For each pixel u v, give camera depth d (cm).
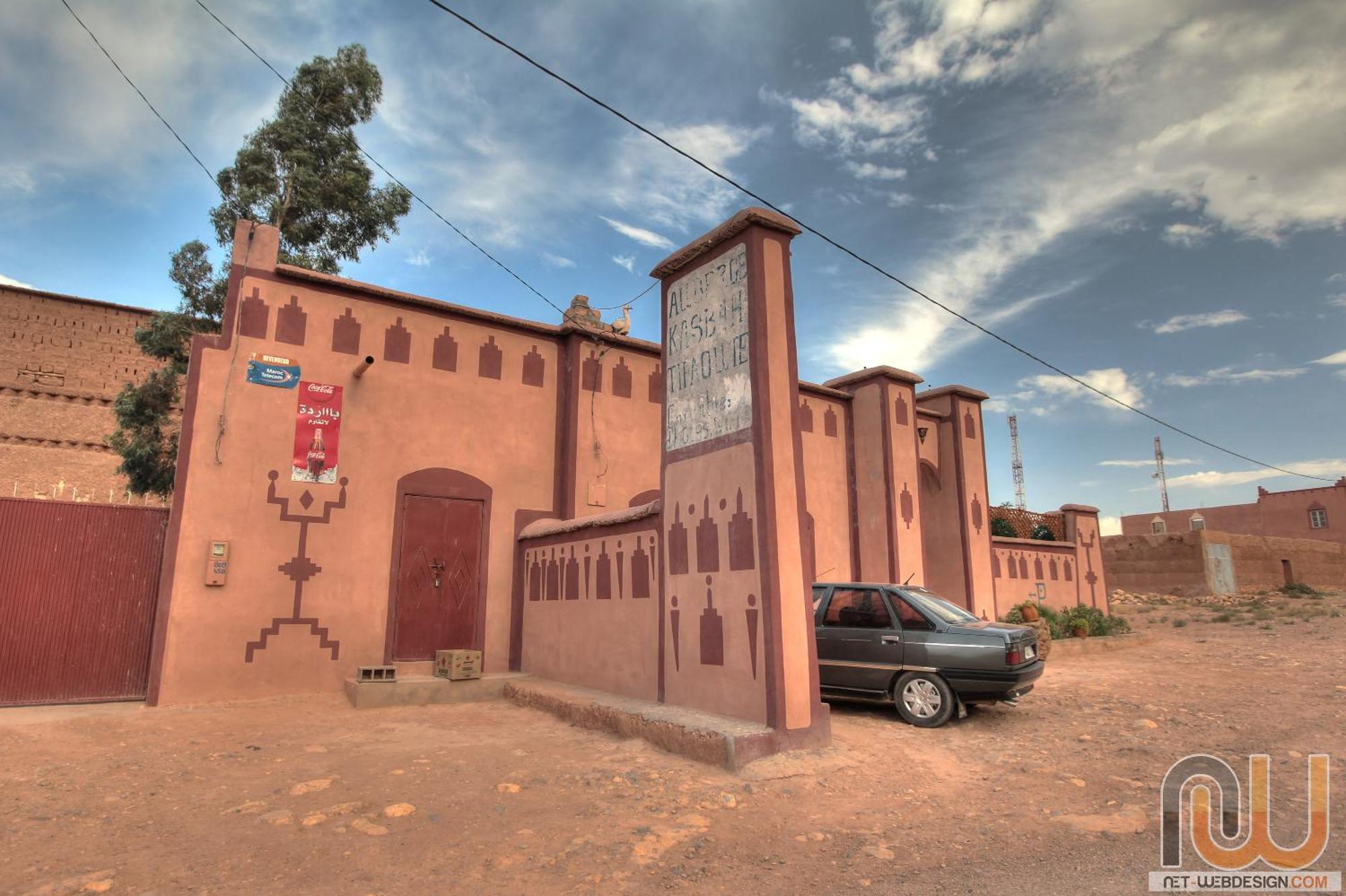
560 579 1123
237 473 1030
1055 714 891
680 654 851
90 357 2545
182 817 538
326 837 498
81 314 2559
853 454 1652
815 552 1544
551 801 581
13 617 921
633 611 948
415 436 1177
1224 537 3225
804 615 756
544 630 1147
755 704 734
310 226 1703
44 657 928
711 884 432
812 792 610
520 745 772
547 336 1339
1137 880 423
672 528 892
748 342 811
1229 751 704
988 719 871
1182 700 955
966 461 1805
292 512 1061
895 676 870
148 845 484
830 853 479
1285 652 1395
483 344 1266
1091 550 2172
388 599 1113
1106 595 2175
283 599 1038
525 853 476
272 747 757
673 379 935
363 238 1786
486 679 1094
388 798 583
